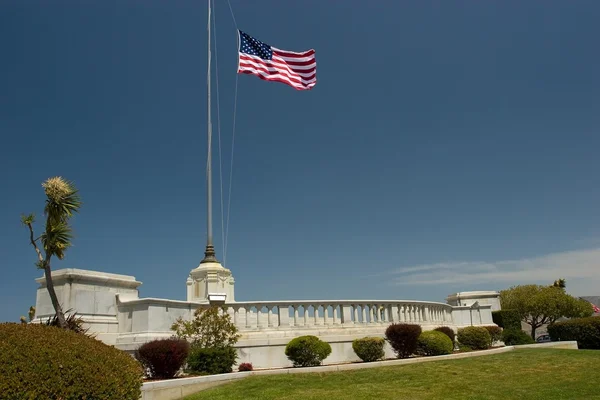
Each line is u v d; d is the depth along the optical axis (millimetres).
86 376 9414
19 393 8602
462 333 26531
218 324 19062
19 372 8805
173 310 20094
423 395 15141
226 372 17984
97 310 19484
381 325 24422
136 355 17344
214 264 26703
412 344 22188
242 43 27234
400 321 25594
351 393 15305
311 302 23109
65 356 9500
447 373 18344
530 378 17625
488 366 19719
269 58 27406
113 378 9828
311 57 28016
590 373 18453
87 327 18828
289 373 18188
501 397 15016
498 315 35188
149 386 14383
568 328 31750
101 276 19844
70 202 19250
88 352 10008
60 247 18203
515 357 22078
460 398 14836
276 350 20891
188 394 15508
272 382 16719
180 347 16875
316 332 22469
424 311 28031
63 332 10633
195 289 26438
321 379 17234
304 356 19734
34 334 9922
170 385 15031
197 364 17766
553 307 63656
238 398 14672
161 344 16578
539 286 69250
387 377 17625
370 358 21172
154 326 19078
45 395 8820
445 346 22984
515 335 32625
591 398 14742
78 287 19094
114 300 20188
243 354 20297
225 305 21391
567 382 17000
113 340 19125
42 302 19562
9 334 9664
